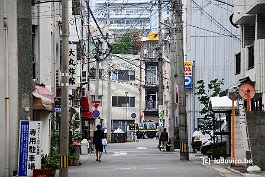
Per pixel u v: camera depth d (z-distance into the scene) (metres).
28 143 23.22
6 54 24.45
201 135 48.44
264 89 29.67
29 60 26.36
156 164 33.22
